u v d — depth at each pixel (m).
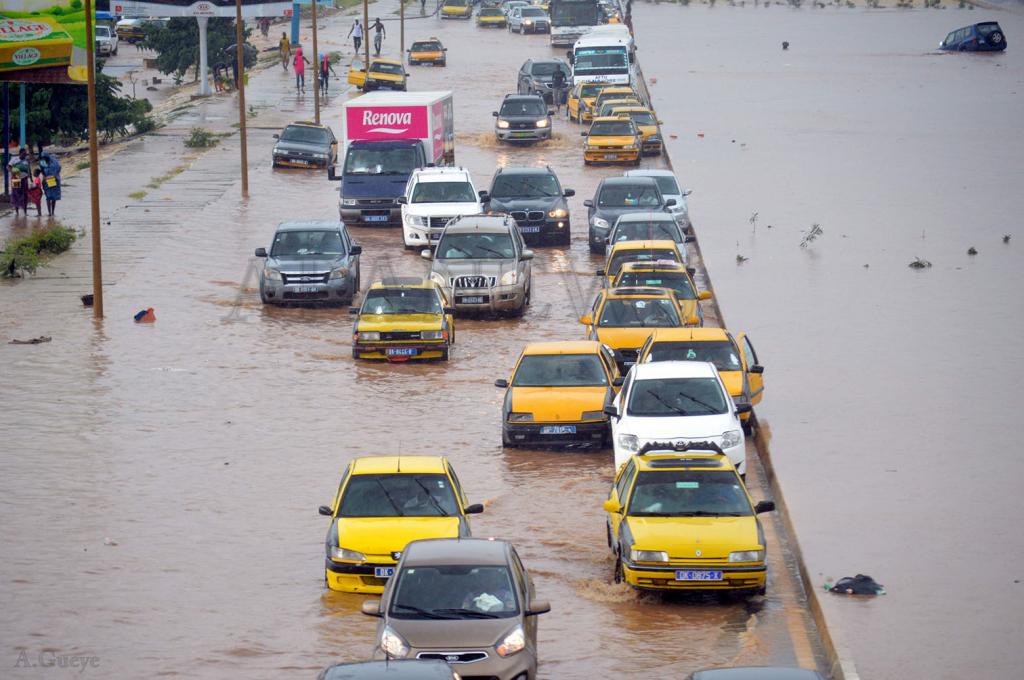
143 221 126.94
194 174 153.12
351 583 47.81
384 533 48.06
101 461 64.69
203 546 53.94
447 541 42.44
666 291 82.44
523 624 38.50
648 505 49.06
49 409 73.00
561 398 66.38
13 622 46.34
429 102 132.50
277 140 161.25
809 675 32.25
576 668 42.00
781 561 51.84
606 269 96.69
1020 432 65.94
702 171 150.38
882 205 130.75
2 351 84.81
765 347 82.94
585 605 47.50
